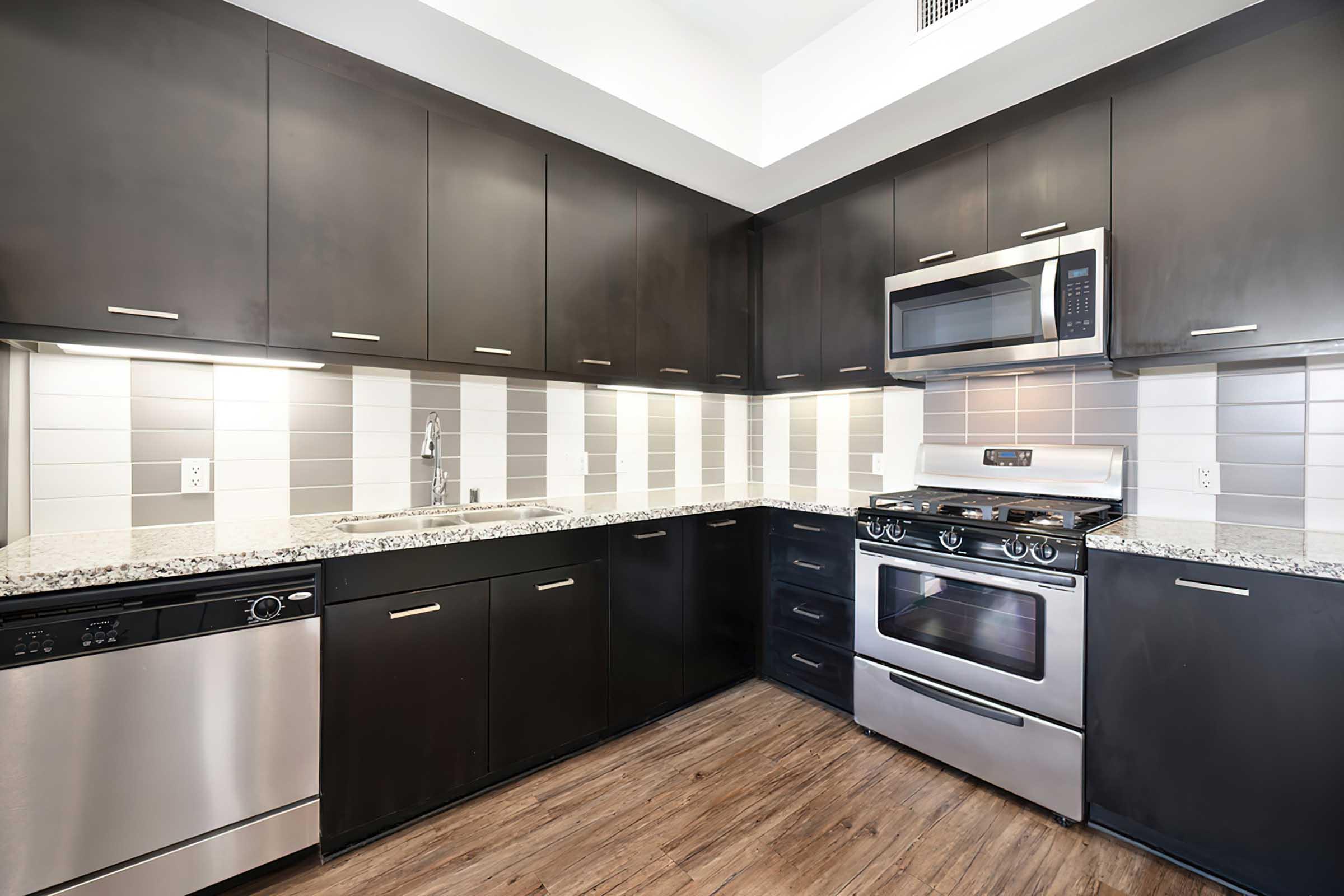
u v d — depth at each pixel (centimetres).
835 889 142
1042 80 182
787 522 252
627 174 238
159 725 125
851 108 207
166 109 142
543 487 252
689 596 235
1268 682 133
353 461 203
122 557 129
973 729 183
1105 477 197
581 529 199
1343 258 140
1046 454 213
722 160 234
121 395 164
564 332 217
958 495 225
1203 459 185
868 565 214
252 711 135
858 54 205
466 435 229
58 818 115
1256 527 174
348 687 150
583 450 266
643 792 182
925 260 221
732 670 253
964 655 187
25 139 126
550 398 255
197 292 145
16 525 147
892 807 174
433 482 218
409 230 180
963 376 231
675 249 256
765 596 262
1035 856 153
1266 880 134
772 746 210
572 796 179
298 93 160
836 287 255
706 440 319
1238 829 137
